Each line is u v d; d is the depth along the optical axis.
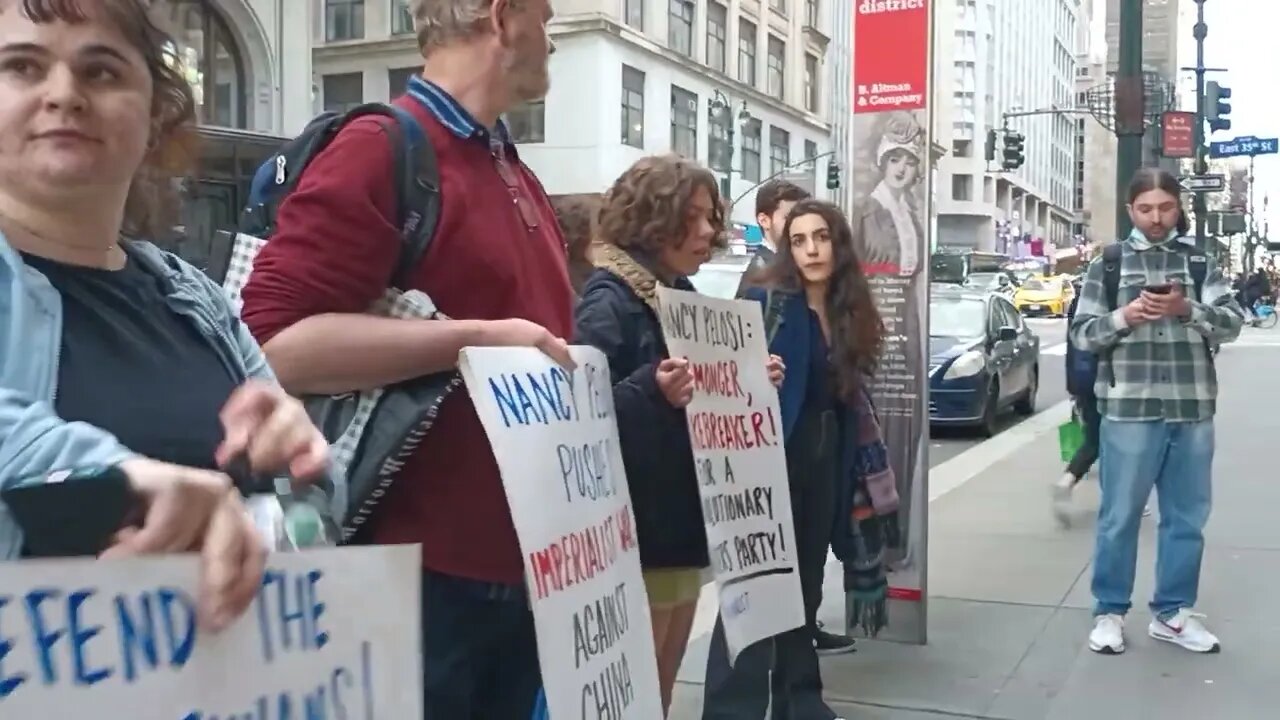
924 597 5.18
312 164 2.28
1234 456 10.43
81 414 1.49
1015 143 42.41
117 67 1.59
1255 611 5.66
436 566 2.25
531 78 2.47
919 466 5.13
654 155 3.42
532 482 2.17
